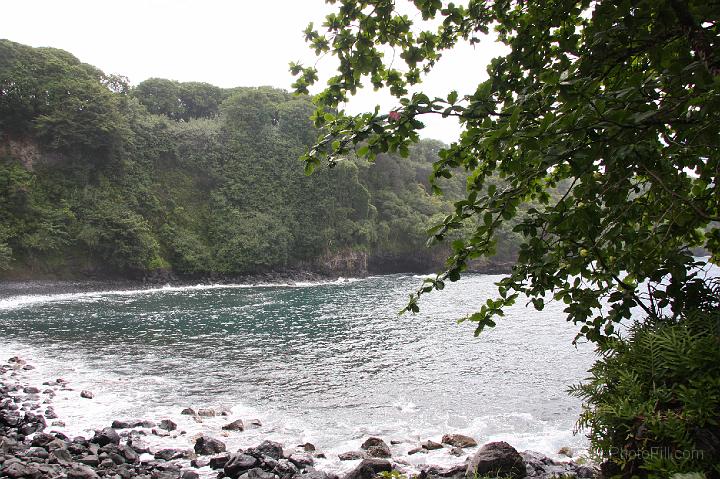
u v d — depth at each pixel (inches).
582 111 68.4
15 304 1119.0
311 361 566.6
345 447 320.5
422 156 3036.4
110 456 280.4
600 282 100.0
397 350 620.7
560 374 502.6
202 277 1881.2
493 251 91.4
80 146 1710.1
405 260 2529.5
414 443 326.3
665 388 86.1
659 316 100.7
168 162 2110.0
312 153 91.7
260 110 2354.8
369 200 2393.0
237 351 619.5
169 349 631.8
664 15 62.7
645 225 99.2
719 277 95.4
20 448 282.8
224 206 2113.7
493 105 82.9
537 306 101.7
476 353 598.5
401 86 118.1
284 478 256.7
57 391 441.7
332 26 107.6
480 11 111.0
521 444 323.0
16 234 1432.1
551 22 98.3
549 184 109.0
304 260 2187.5
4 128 1571.1
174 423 354.3
